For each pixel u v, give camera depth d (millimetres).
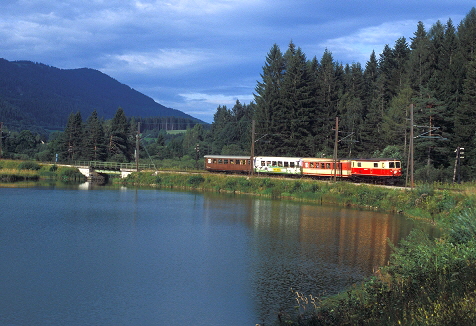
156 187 91938
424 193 55688
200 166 117938
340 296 25047
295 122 108562
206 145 147625
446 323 12555
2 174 95188
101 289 27750
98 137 128375
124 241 40406
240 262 33625
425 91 83188
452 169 77562
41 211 56000
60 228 45469
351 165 74875
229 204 65812
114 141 136750
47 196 71438
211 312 24344
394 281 19812
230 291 27359
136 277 30047
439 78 90875
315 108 111750
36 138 173625
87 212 56438
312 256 35250
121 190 84750
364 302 18766
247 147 123562
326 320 18688
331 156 102938
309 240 41062
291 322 20812
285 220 51875
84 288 27938
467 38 95875
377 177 70750
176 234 43844
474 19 105312
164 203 66438
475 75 77562
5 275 30047
